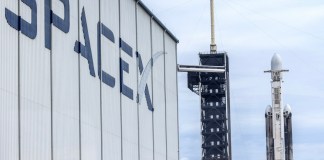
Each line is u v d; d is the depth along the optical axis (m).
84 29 79.38
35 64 68.75
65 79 74.44
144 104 96.75
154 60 101.50
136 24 95.38
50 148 70.62
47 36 71.19
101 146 82.50
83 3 79.44
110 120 85.50
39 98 69.06
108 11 86.31
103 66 84.25
